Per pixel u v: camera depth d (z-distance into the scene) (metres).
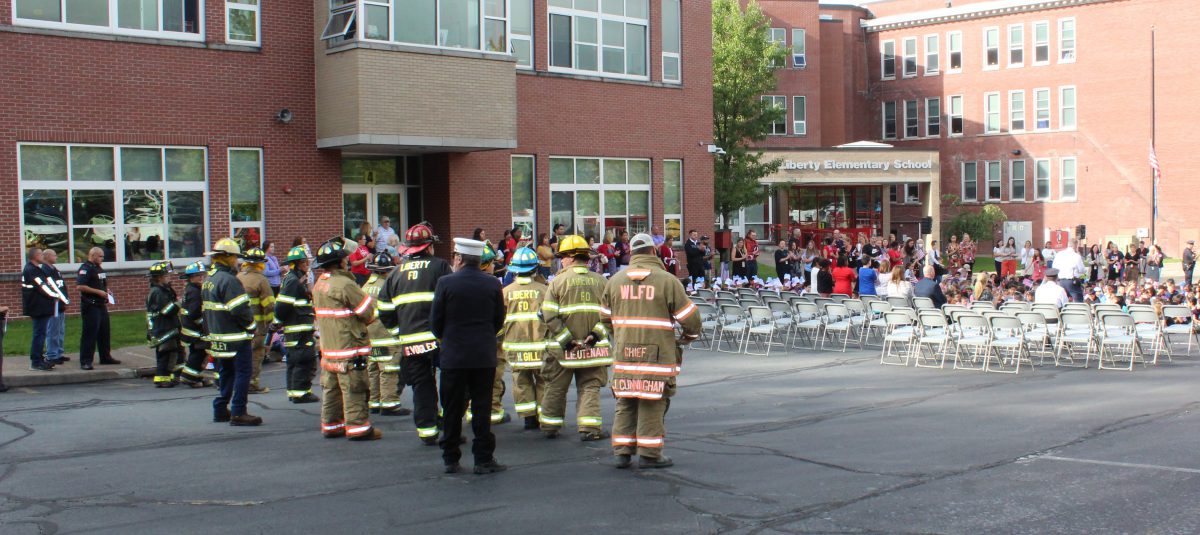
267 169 22.27
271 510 7.60
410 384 10.02
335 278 10.23
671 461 9.02
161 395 13.45
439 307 8.69
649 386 8.80
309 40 22.73
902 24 59.72
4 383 13.95
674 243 29.27
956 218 54.38
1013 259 37.19
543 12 26.72
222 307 11.10
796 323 18.95
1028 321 16.20
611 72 28.38
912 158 50.69
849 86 60.31
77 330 18.56
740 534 6.91
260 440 10.31
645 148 29.11
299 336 12.69
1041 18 55.53
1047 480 8.27
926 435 10.32
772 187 46.72
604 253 25.44
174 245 21.31
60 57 19.72
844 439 10.16
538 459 9.34
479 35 23.73
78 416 11.77
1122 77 53.25
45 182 19.72
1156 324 16.78
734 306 18.42
